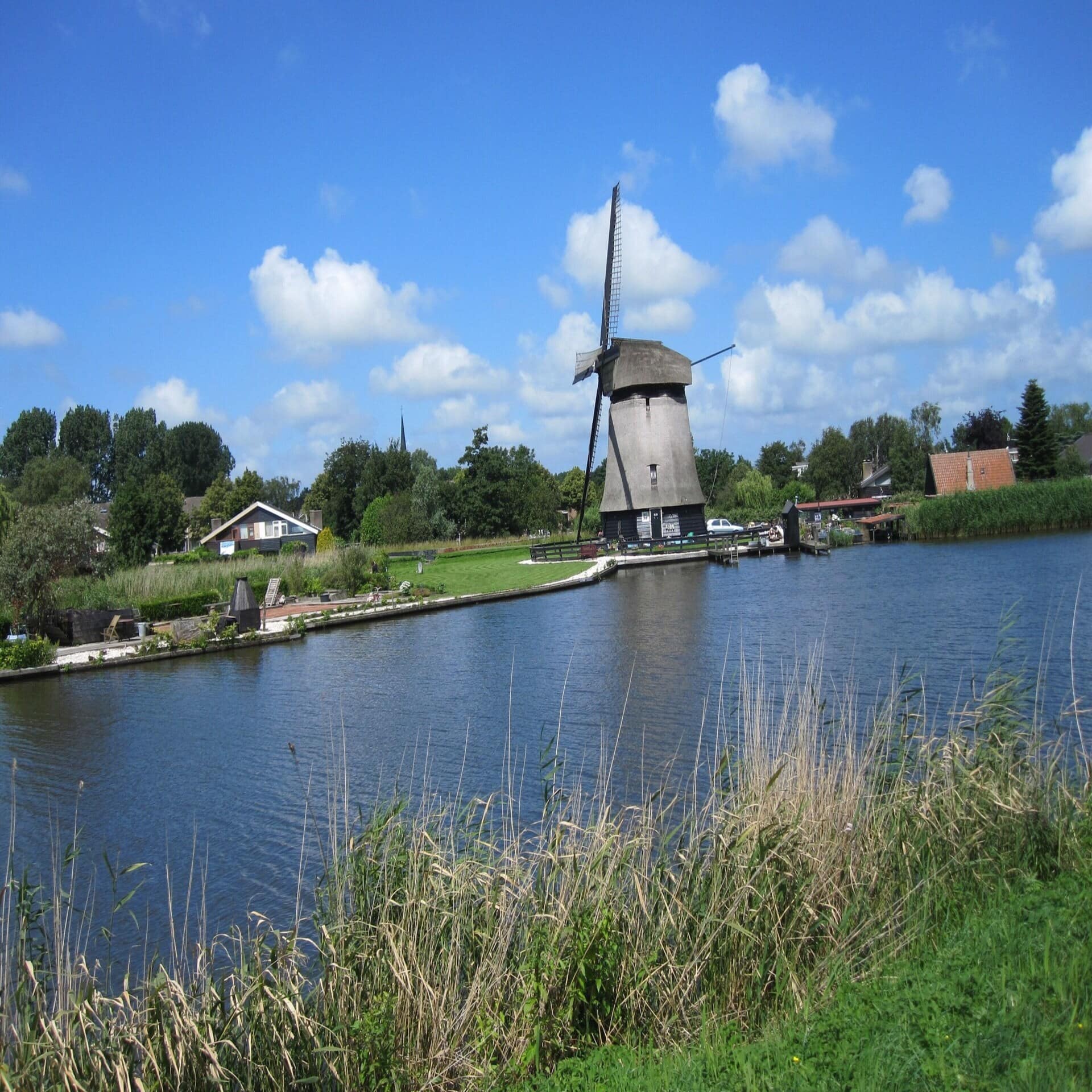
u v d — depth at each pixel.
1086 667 15.79
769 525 61.62
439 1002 5.60
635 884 6.36
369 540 72.25
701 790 10.84
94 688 20.89
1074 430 130.25
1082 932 5.25
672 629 24.66
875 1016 4.82
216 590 34.72
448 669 20.62
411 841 6.71
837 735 9.20
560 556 53.38
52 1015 5.04
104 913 8.84
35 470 90.62
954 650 18.47
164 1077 4.94
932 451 109.75
